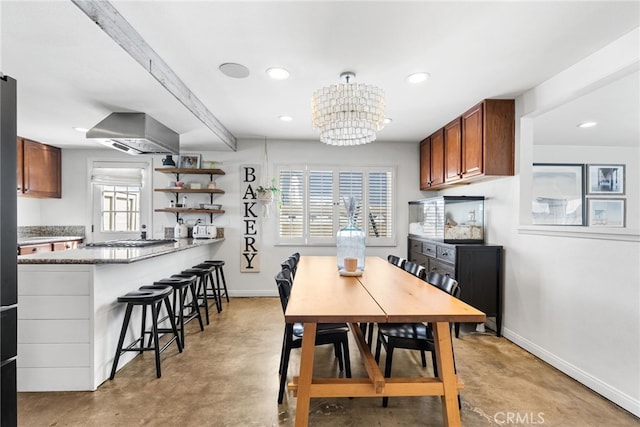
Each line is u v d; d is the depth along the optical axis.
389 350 2.03
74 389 2.14
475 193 3.77
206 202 4.65
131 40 1.87
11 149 1.30
